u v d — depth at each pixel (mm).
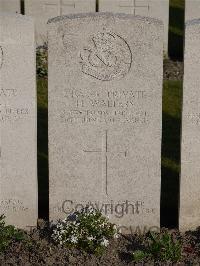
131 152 2549
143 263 2363
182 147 2535
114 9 4449
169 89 3869
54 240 2475
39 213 2742
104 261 2377
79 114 2512
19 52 2451
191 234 2586
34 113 2506
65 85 2484
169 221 2707
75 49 2451
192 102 2488
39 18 4473
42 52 4230
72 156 2551
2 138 2527
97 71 2473
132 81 2482
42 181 2955
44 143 3270
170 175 2996
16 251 2426
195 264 2361
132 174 2568
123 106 2506
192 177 2568
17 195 2588
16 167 2559
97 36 2443
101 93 2494
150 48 2451
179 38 4855
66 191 2584
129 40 2445
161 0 4414
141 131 2529
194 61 2447
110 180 2576
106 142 2539
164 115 3562
